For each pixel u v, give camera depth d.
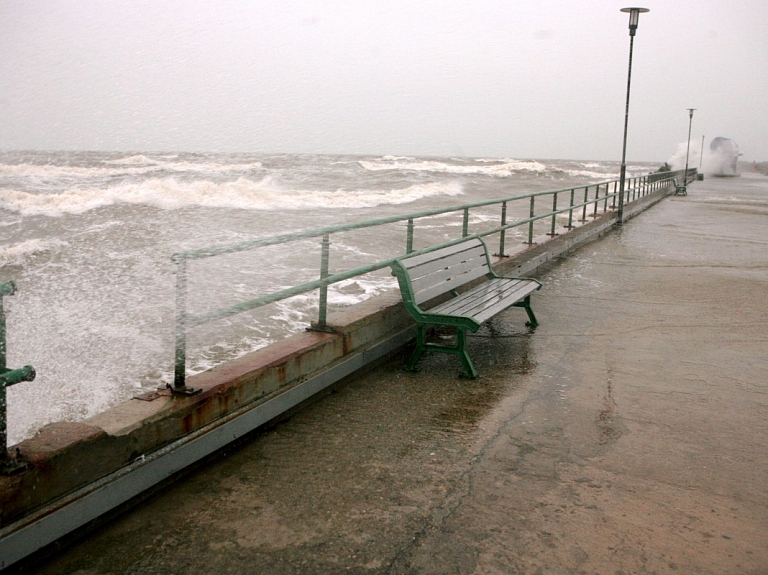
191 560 2.60
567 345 5.94
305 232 4.15
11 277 9.79
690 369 5.27
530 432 3.97
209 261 11.43
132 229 16.16
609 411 4.34
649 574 2.57
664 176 34.12
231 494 3.13
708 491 3.27
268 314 7.91
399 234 15.79
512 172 66.75
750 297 8.18
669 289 8.65
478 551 2.71
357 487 3.23
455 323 4.84
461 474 3.40
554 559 2.66
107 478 2.78
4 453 2.43
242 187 27.25
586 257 11.50
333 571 2.55
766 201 30.73
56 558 2.58
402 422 4.08
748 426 4.11
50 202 21.30
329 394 4.56
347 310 5.20
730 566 2.63
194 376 3.60
